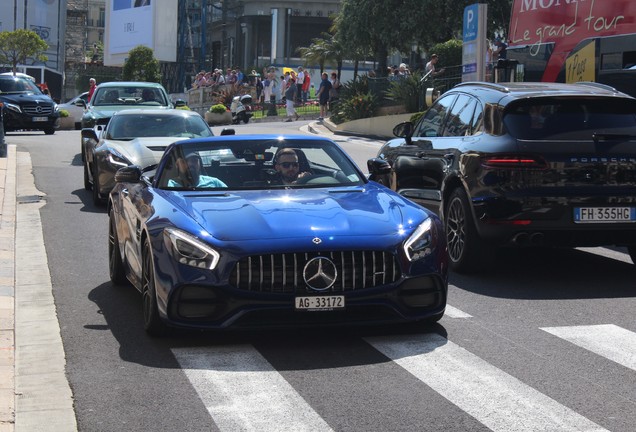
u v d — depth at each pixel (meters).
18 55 65.00
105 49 74.75
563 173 8.58
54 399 5.46
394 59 68.88
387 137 32.78
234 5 82.56
